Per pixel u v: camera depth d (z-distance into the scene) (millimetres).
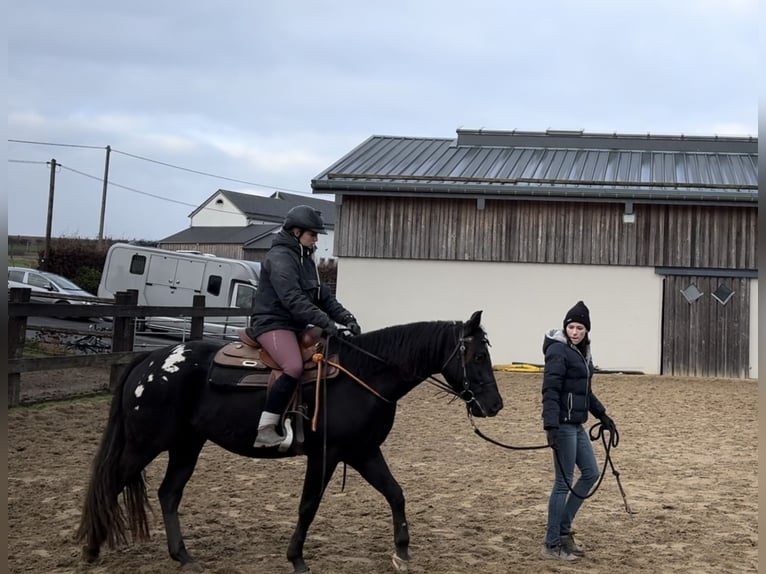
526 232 19672
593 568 5645
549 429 5684
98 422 10531
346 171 20578
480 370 5430
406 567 5383
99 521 5414
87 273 31391
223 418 5523
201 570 5402
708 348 18891
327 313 5805
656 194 18578
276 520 6699
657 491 7996
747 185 18641
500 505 7355
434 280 20062
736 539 6367
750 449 10258
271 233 57188
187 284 22109
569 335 5895
